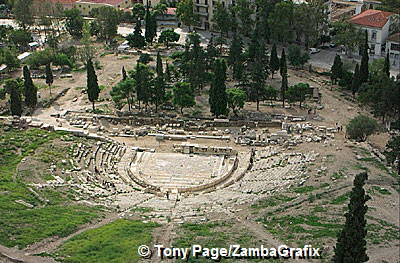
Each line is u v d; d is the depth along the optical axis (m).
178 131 128.38
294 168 105.50
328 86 159.50
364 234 61.69
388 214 82.31
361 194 60.81
